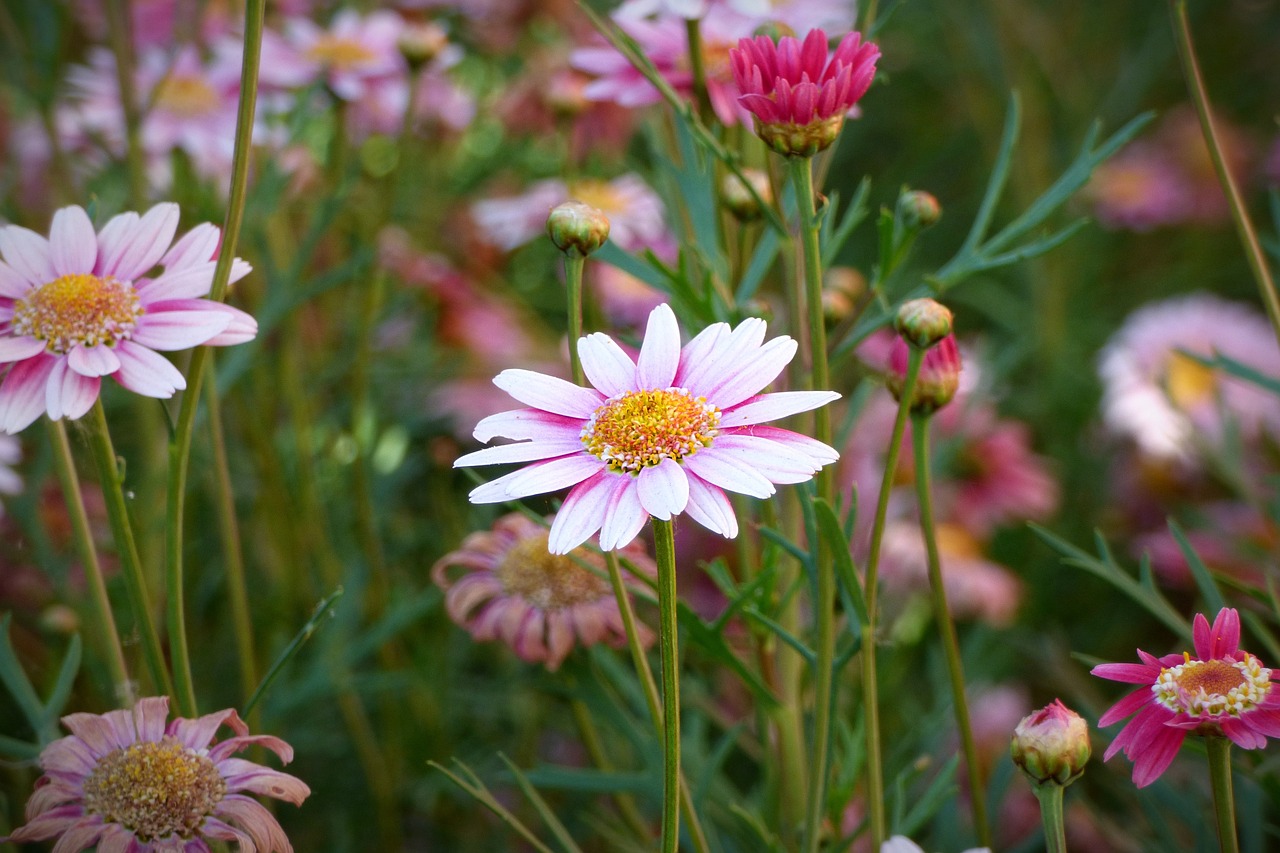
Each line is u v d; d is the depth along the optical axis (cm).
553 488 35
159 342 38
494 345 75
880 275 42
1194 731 36
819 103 38
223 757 38
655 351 37
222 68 63
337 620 54
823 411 39
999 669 64
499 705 61
